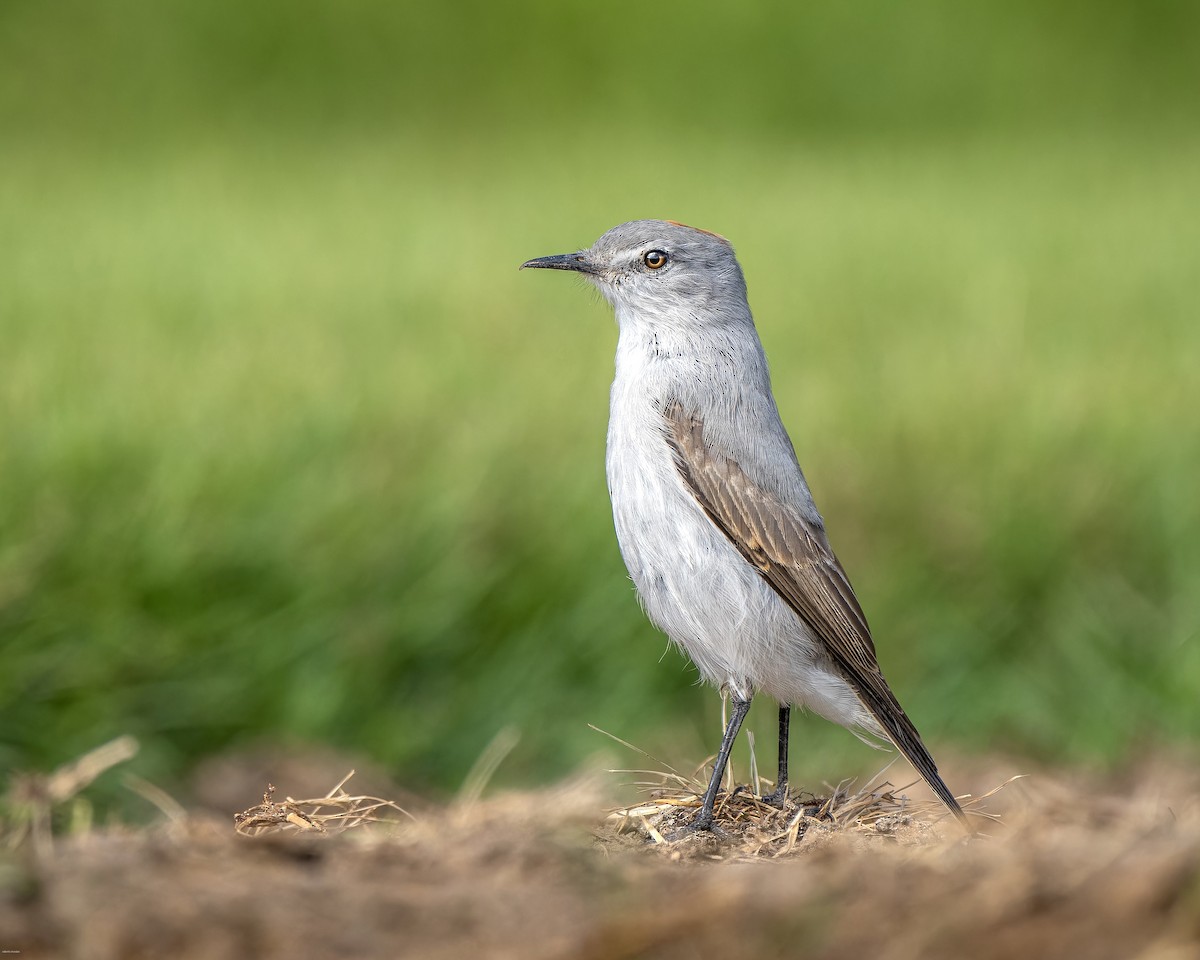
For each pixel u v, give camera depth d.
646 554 8.57
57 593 11.96
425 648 12.77
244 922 5.27
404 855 6.08
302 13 42.28
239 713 12.14
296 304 19.25
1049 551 14.30
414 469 14.02
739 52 45.28
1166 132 42.03
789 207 29.30
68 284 19.42
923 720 13.36
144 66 39.41
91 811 10.95
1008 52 47.28
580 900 5.49
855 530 14.47
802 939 4.88
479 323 18.97
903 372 17.91
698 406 8.67
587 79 42.97
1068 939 4.68
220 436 13.97
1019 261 24.73
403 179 31.03
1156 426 16.52
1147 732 13.29
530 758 12.51
